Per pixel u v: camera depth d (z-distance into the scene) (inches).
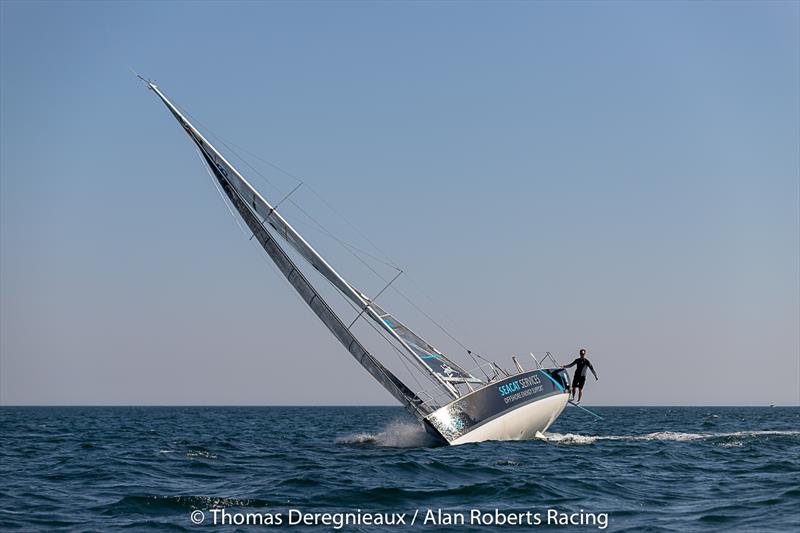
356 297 2269.9
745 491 1461.6
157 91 2345.0
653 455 2044.8
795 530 1135.6
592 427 4146.2
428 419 2122.3
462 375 2265.0
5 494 1529.3
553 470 1724.9
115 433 3846.0
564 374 2333.9
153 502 1392.7
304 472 1774.1
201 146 2361.0
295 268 2345.0
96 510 1349.7
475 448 2075.5
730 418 6988.2
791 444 2423.7
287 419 7199.8
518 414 2230.6
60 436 3543.3
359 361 2331.4
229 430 4288.9
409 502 1376.7
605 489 1496.1
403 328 2325.3
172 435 3629.4
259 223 2365.9
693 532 1135.6
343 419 7239.2
